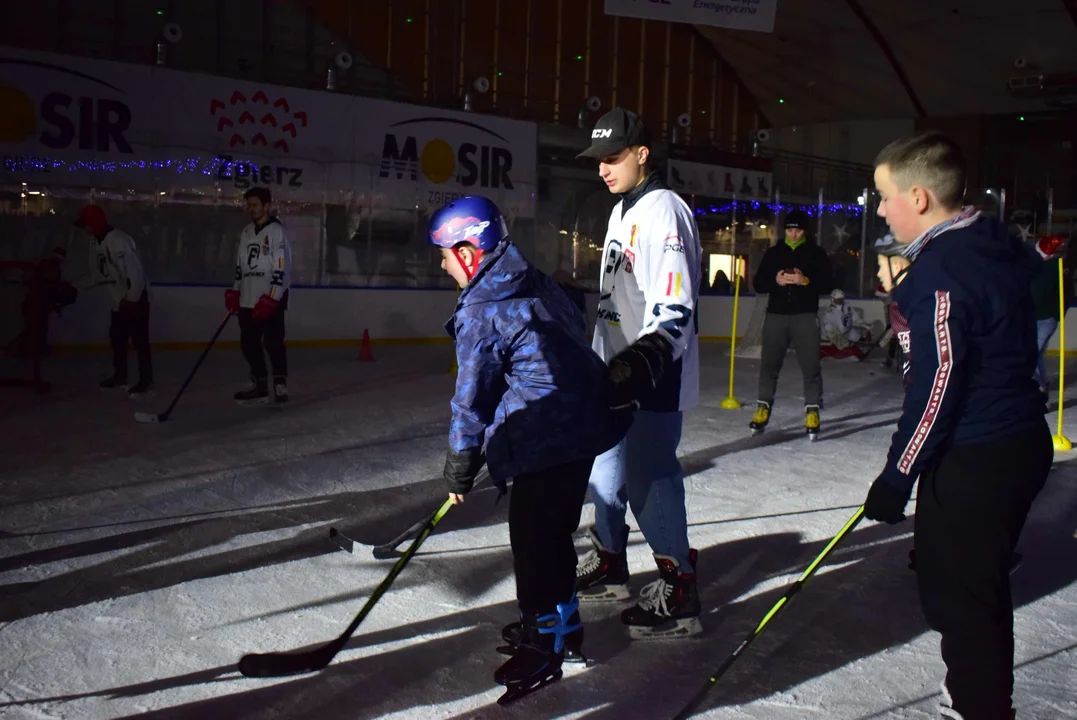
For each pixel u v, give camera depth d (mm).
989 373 1970
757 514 4363
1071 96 18562
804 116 22453
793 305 6324
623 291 2928
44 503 4250
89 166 11281
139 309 7520
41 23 13547
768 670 2654
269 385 8539
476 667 2633
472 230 2381
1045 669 2676
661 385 2801
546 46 19031
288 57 15812
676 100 21203
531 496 2457
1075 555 3836
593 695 2482
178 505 4285
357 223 13727
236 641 2770
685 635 2869
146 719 2281
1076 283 16016
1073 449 6332
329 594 3178
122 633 2807
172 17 14633
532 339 2395
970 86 19828
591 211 17547
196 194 12156
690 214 2852
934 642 2871
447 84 17859
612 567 3182
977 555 1966
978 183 21078
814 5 18359
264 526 3986
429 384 9016
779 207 18703
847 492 4875
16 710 2309
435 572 3426
